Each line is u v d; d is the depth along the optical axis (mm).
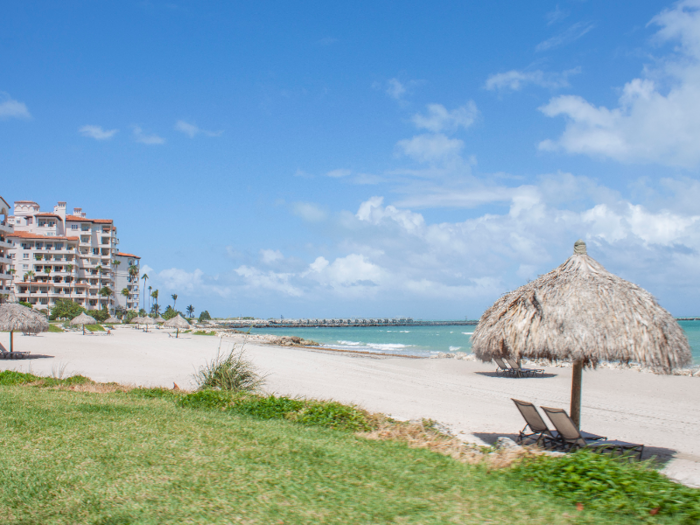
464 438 8977
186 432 6895
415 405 12992
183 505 4184
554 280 7883
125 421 7504
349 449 6289
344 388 15812
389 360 29266
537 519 3971
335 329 159250
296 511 4066
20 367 19094
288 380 17109
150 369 19750
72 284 90688
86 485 4633
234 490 4559
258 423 7980
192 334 62531
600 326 7156
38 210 95375
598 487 4656
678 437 10031
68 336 44344
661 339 7059
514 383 18734
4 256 64938
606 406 13930
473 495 4551
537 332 7512
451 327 190625
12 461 5273
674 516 4059
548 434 8008
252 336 61406
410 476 5121
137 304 113938
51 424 7125
